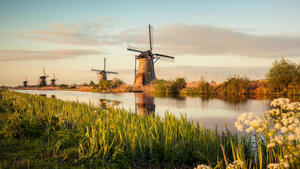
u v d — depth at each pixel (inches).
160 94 1619.1
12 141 227.9
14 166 165.3
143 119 303.7
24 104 472.1
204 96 1298.0
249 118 124.8
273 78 1332.4
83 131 244.2
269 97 1107.9
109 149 193.0
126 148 205.9
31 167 166.2
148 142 215.9
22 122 255.8
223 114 536.4
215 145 210.8
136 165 187.9
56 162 177.6
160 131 242.7
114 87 2815.0
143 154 200.7
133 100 1018.1
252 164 184.1
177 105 765.9
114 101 954.1
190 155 204.2
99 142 199.5
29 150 204.7
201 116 506.9
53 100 661.3
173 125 249.8
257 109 627.8
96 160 176.7
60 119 293.7
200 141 215.0
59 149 210.5
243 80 1454.2
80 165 175.8
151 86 2011.6
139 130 227.9
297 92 1196.5
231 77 1505.9
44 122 282.5
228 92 1485.0
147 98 1157.7
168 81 1857.8
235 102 861.8
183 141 217.6
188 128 245.0
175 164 194.7
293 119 110.8
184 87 1861.5
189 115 523.2
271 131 122.9
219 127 371.2
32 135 251.9
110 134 231.5
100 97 1264.8
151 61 2037.4
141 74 2150.6
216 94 1505.9
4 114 383.9
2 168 161.8
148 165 189.3
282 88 1334.9
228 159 193.9
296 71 1262.3
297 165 114.2
